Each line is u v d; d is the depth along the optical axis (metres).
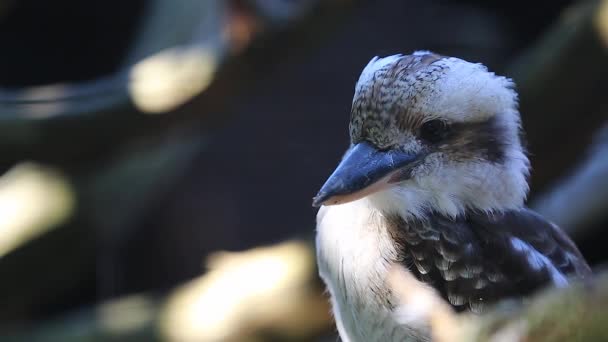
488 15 17.28
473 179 6.87
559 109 11.14
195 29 14.90
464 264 6.79
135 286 16.25
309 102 17.66
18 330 13.36
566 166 11.62
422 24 17.64
